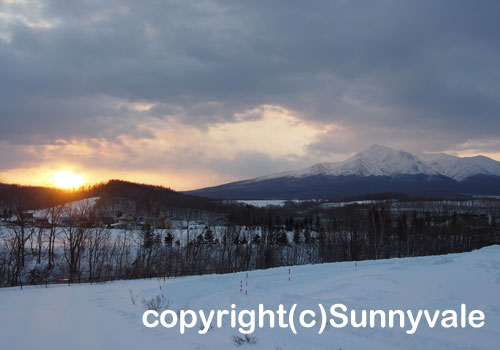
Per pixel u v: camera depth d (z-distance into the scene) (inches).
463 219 4042.8
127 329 592.7
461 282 813.2
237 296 812.0
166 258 2358.5
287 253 2967.5
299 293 812.0
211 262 2630.4
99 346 503.5
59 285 1360.7
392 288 786.2
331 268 1363.2
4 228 2746.1
